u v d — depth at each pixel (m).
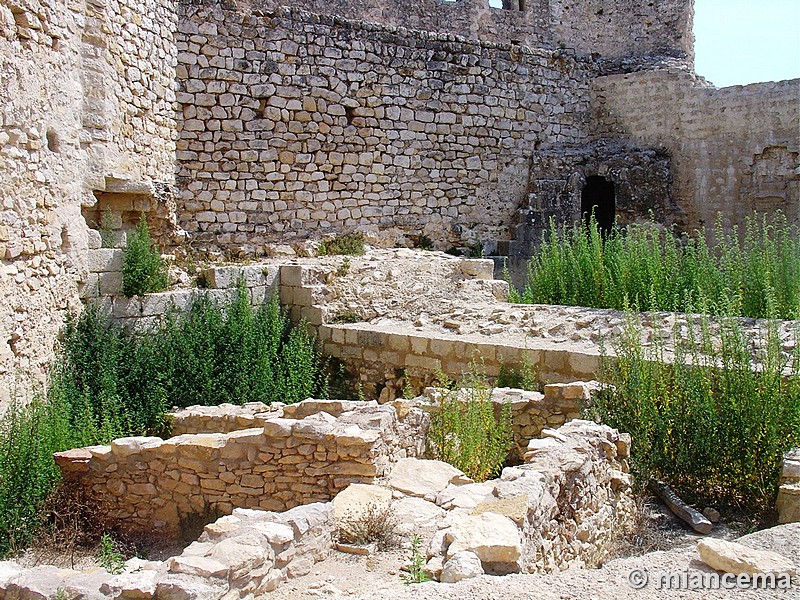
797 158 18.89
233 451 7.98
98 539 8.11
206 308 12.48
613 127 21.34
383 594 4.54
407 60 18.44
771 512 7.73
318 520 6.11
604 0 24.33
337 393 13.01
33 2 9.80
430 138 18.91
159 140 14.66
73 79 11.21
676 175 20.47
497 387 10.66
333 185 17.64
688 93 20.19
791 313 11.70
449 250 19.27
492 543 5.09
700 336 10.81
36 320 9.85
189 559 5.02
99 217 12.81
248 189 16.56
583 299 14.12
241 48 16.31
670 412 8.67
